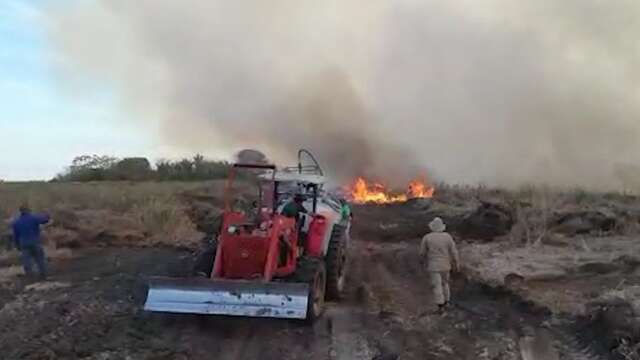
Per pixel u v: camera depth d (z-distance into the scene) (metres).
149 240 18.70
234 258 10.56
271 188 12.00
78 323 10.10
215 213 21.62
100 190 29.03
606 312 9.43
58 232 18.34
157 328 10.04
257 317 10.19
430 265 11.23
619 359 8.24
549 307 10.64
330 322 10.56
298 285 9.81
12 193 25.98
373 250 18.19
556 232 18.06
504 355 8.82
